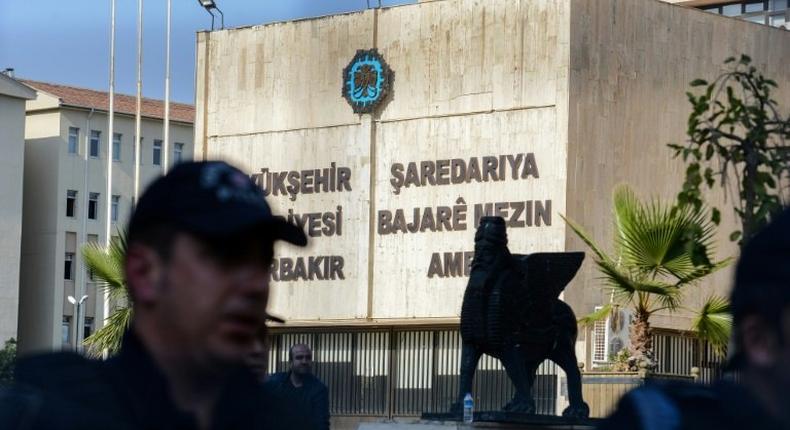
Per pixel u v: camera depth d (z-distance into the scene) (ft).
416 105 119.85
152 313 11.41
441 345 116.67
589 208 111.86
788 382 10.16
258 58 128.26
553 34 113.29
